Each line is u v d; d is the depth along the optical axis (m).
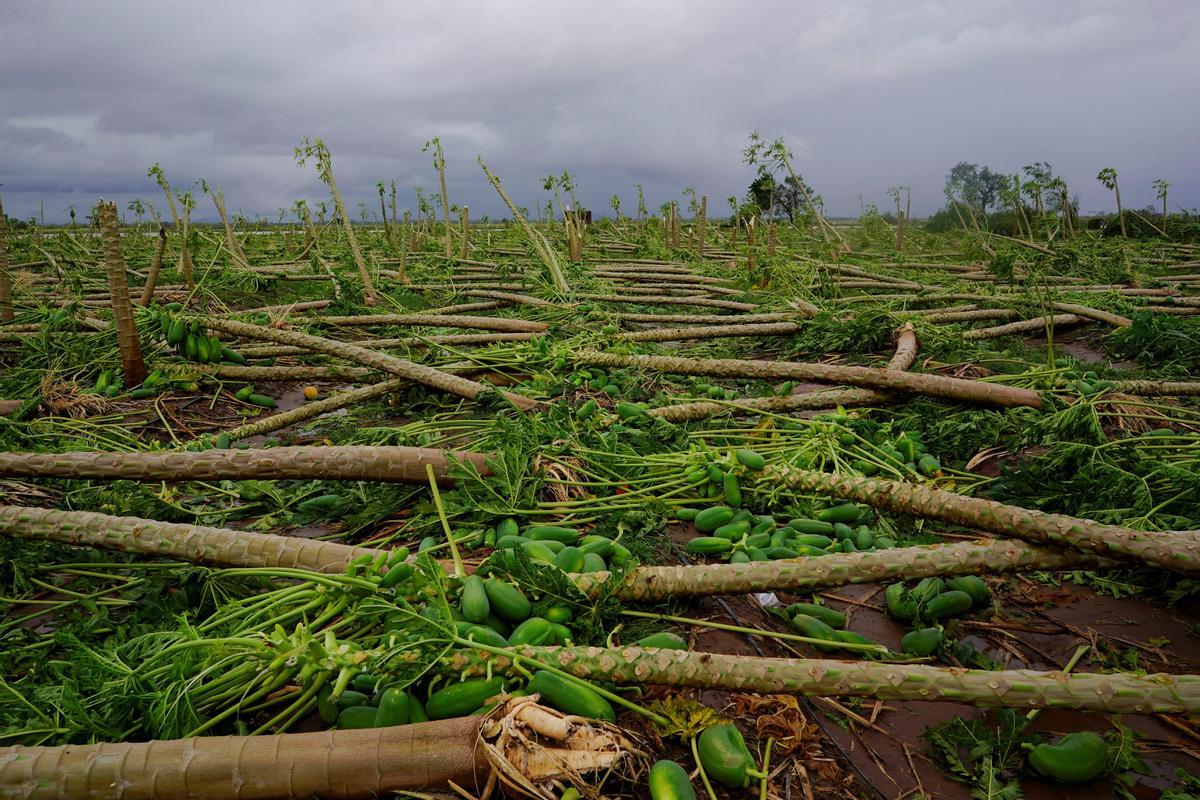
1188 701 2.72
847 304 14.62
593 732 2.53
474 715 2.65
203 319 9.62
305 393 9.20
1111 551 3.73
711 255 26.52
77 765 2.35
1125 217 29.45
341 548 3.76
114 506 5.04
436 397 8.26
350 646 2.86
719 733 2.90
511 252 27.58
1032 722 3.29
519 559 3.48
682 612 4.02
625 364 8.50
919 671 2.92
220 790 2.39
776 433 6.59
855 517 4.97
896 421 7.12
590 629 3.42
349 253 23.94
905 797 2.89
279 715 2.86
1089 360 10.88
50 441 7.00
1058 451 5.71
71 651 3.05
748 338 11.95
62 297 14.47
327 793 2.45
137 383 8.91
